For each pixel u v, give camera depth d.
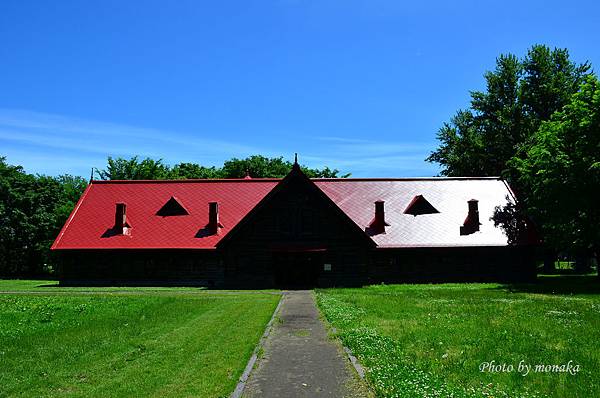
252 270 39.72
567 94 58.66
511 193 48.12
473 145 65.12
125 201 48.78
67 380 11.09
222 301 26.89
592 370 11.16
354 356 12.91
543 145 40.78
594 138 37.25
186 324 18.52
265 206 39.84
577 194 38.12
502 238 43.75
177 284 43.22
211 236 44.50
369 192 49.38
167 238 44.44
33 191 68.44
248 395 9.91
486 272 43.47
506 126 61.66
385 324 17.67
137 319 19.88
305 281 40.41
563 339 14.59
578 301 25.17
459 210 46.72
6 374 11.62
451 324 17.48
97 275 43.88
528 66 63.09
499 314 20.03
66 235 44.84
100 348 14.31
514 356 12.41
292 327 18.00
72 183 86.38
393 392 9.39
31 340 15.53
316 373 11.46
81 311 22.70
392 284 41.53
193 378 10.98
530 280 43.31
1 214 64.69
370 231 44.47
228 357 12.89
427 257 43.50
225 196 49.53
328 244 40.09
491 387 9.96
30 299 29.03
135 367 12.05
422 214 46.25
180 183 51.19
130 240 44.31
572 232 39.50
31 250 66.62
